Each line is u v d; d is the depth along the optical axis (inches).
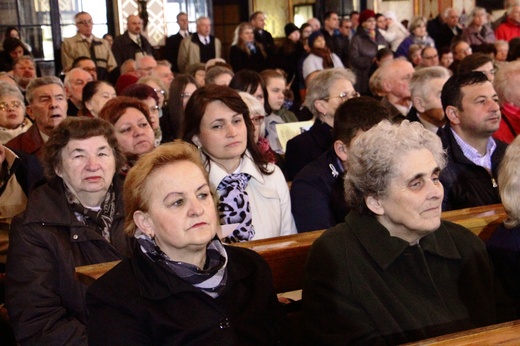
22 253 95.5
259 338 79.0
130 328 73.9
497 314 93.4
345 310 84.8
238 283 80.7
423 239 90.3
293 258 96.5
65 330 92.4
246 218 118.3
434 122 170.2
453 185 129.2
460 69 219.5
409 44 422.6
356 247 87.7
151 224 76.9
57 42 452.1
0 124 187.5
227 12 548.1
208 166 118.6
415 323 84.8
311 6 541.6
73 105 240.5
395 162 84.2
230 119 117.6
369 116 116.6
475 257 92.0
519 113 168.9
